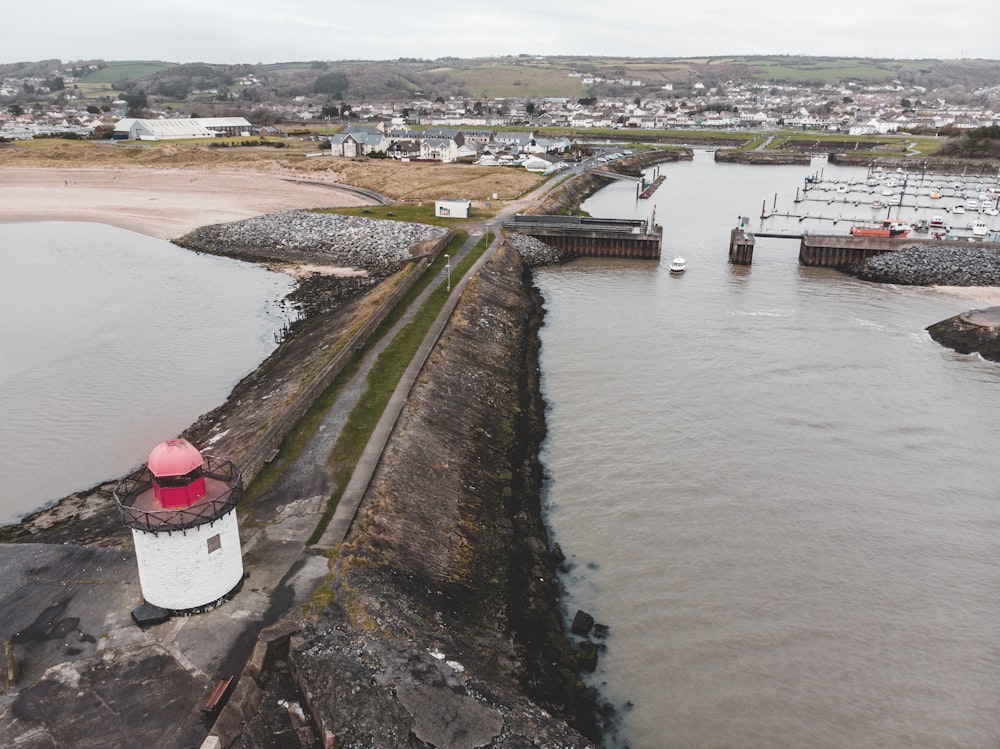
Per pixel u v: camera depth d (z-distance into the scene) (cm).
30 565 2261
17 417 3906
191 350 4994
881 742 2097
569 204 11638
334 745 1648
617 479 3422
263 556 2334
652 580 2747
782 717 2167
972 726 2156
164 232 8838
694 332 5475
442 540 2658
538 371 4725
